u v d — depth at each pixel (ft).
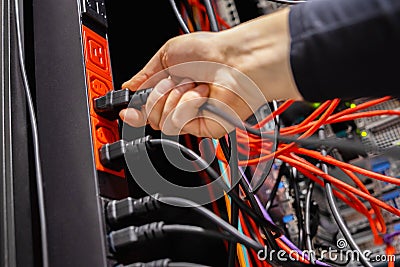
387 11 1.35
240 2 3.57
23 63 1.75
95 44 1.95
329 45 1.41
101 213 1.55
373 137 3.05
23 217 1.54
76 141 1.70
